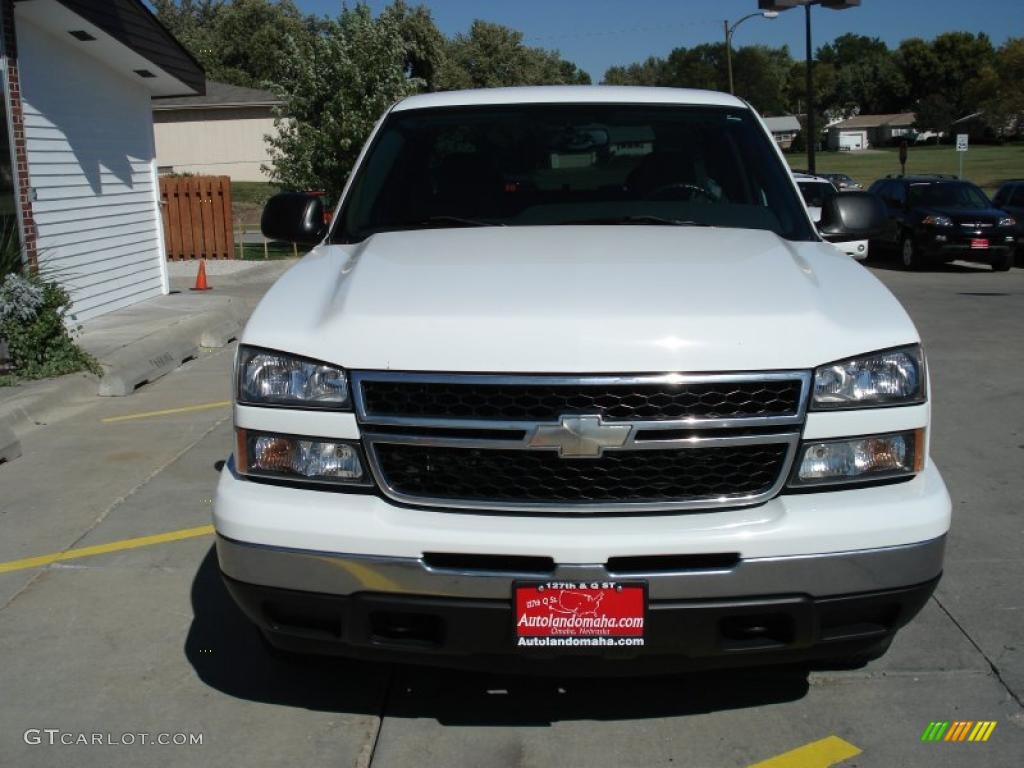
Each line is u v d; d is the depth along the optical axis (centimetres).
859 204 434
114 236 1222
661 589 279
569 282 311
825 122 11869
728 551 279
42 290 841
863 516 284
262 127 4422
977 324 1198
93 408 795
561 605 280
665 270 322
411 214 416
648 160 430
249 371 302
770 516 284
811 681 358
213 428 726
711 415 283
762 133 449
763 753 315
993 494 561
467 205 417
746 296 304
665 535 278
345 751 318
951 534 501
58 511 548
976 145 10800
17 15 977
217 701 349
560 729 329
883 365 294
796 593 282
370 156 444
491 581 280
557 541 277
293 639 302
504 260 335
